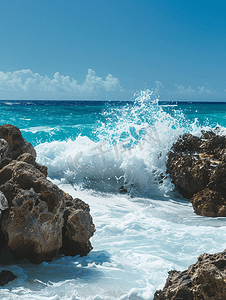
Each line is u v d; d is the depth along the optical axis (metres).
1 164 3.60
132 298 2.46
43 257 3.08
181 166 6.57
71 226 3.33
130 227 4.43
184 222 4.88
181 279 2.25
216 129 7.97
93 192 6.49
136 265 3.18
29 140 12.45
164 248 3.69
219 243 3.87
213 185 5.52
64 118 20.53
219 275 2.00
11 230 2.90
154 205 5.93
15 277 2.71
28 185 3.14
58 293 2.50
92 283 2.71
